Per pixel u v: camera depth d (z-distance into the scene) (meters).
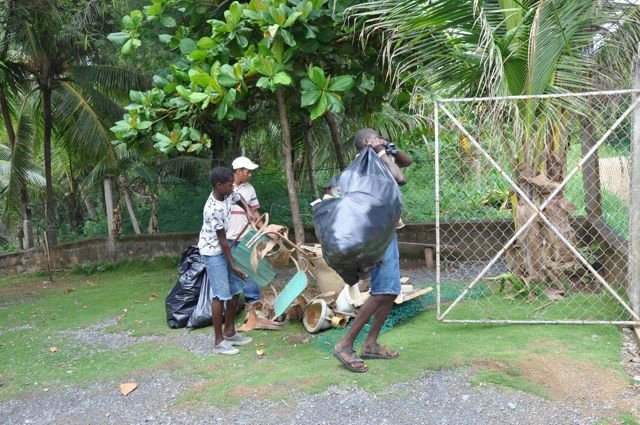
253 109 9.13
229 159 11.12
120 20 9.98
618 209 6.32
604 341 4.65
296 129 10.49
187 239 10.60
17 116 13.56
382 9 5.68
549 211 5.83
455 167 8.11
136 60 9.45
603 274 6.55
